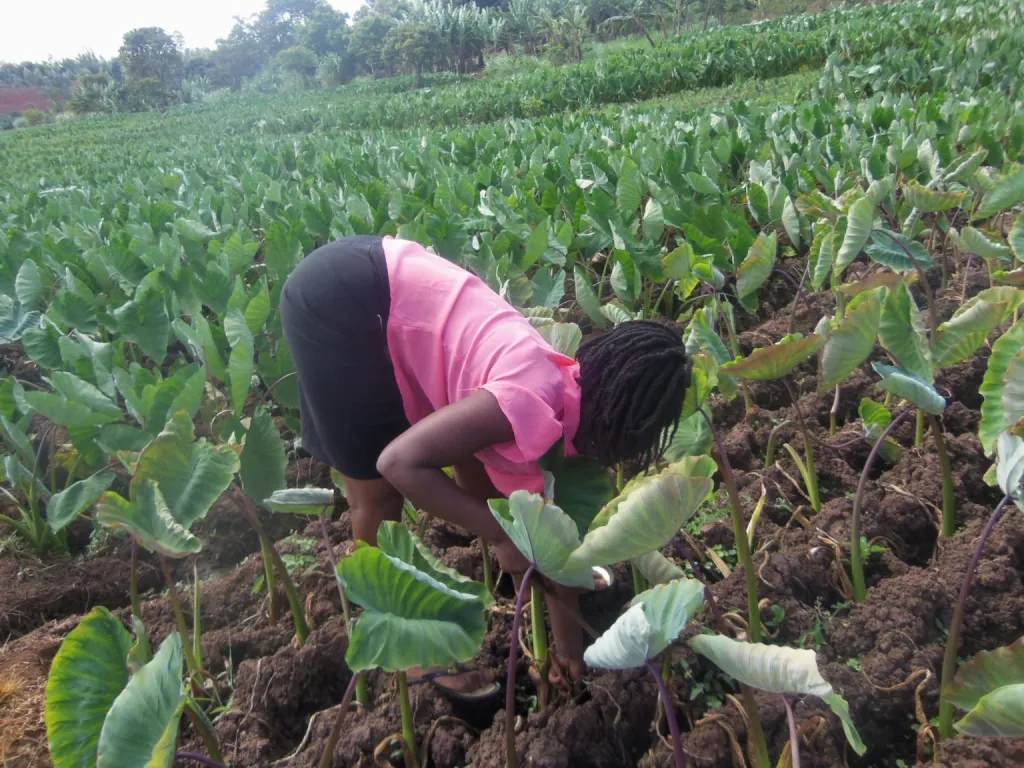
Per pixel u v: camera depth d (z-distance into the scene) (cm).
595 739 205
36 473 313
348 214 530
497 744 204
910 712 212
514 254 477
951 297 403
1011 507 267
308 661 232
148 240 523
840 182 505
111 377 322
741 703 203
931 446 299
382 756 204
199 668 235
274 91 5125
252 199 653
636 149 686
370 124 2058
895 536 269
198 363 380
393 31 4203
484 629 166
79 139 2666
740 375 233
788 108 913
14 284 474
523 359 173
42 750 226
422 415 204
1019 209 504
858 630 229
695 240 424
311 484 341
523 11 4044
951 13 1628
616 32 3675
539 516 153
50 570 305
